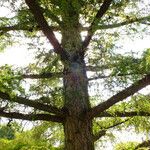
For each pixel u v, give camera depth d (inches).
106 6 311.4
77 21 325.7
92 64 322.3
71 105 317.7
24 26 332.5
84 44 327.9
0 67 290.7
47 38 304.2
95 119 387.2
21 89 282.2
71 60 330.0
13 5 325.7
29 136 411.5
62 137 414.6
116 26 330.0
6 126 326.0
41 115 308.2
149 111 337.4
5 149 432.1
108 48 302.7
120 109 341.4
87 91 327.3
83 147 306.2
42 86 331.0
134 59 283.7
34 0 274.2
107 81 294.0
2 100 292.2
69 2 297.9
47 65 337.4
